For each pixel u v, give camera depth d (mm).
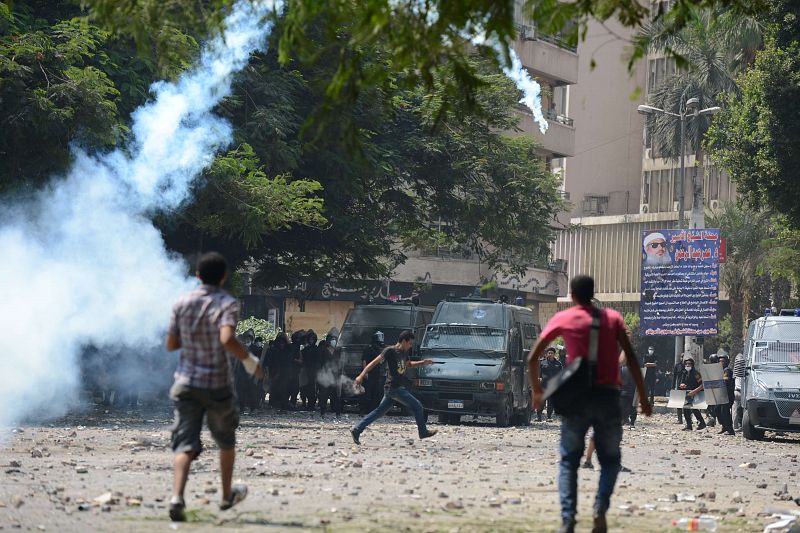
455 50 18250
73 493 26469
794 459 50344
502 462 40969
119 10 20984
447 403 69500
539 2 19250
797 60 77938
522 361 74625
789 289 158125
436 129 19656
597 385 21281
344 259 90375
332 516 23438
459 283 142250
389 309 83062
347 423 66750
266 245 84438
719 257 91062
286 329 129500
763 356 67500
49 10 62406
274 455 39562
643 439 62062
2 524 20734
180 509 21594
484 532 21781
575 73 152875
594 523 21328
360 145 19188
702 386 74000
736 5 23281
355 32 18531
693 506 28234
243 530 20875
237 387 71750
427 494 28938
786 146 79000
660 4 20953
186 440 21844
